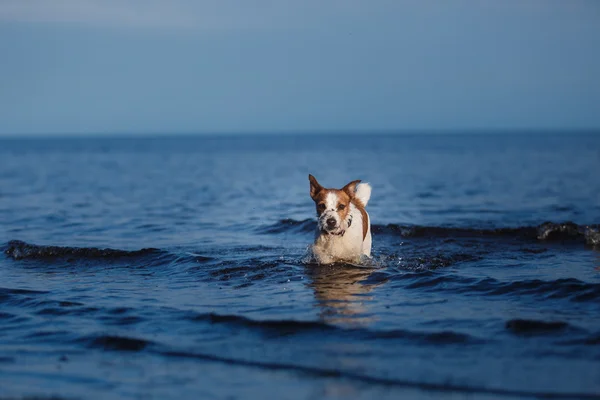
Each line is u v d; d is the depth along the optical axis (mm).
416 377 4676
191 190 23609
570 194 19531
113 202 19359
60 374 4973
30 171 38562
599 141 103938
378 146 99062
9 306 7023
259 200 19438
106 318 6402
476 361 4938
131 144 153750
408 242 11086
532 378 4582
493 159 45719
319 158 55031
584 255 9633
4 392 4637
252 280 8016
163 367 5070
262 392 4535
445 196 19719
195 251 10164
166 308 6680
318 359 5094
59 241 11719
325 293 7242
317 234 8977
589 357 4922
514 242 11039
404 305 6633
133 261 9578
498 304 6590
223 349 5398
